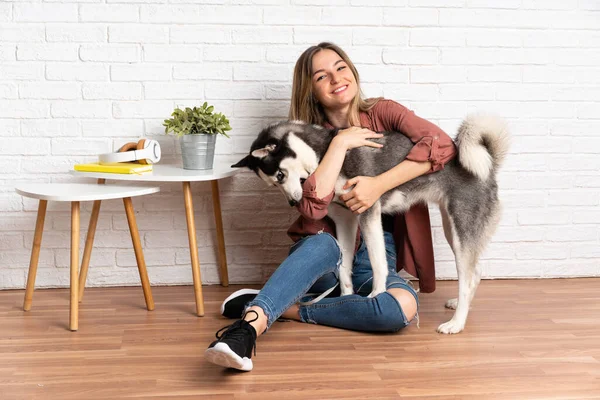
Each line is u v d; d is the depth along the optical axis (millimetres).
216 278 2879
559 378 1820
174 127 2479
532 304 2559
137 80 2742
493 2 2828
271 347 2064
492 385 1769
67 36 2688
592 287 2822
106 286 2826
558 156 2916
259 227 2875
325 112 2484
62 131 2736
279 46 2773
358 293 2418
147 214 2814
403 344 2098
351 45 2795
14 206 2744
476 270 2365
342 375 1835
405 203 2348
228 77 2773
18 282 2779
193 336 2170
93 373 1843
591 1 2867
